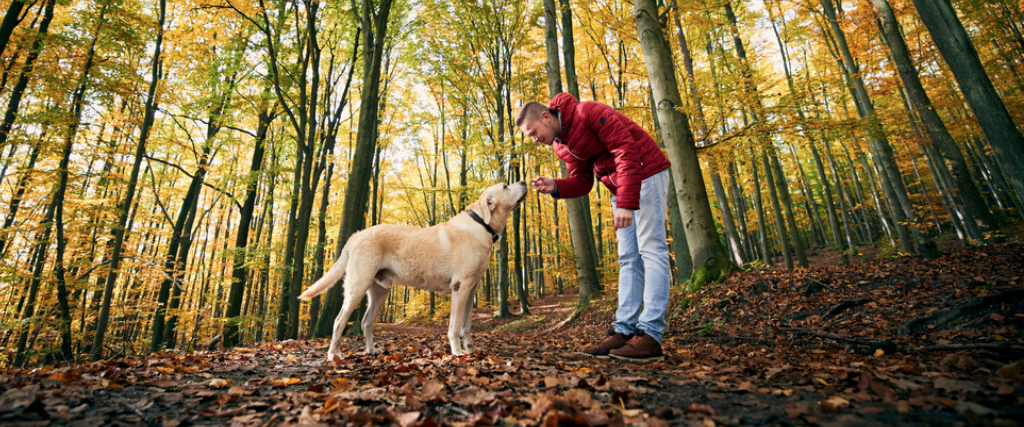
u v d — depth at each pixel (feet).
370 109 23.34
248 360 10.68
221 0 26.17
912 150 46.65
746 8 46.11
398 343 17.63
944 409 4.32
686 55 35.91
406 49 46.85
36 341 30.50
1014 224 45.27
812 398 5.26
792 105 23.73
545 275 88.53
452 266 10.94
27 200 31.24
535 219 56.70
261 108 34.76
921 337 11.91
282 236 61.21
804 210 88.07
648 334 8.93
